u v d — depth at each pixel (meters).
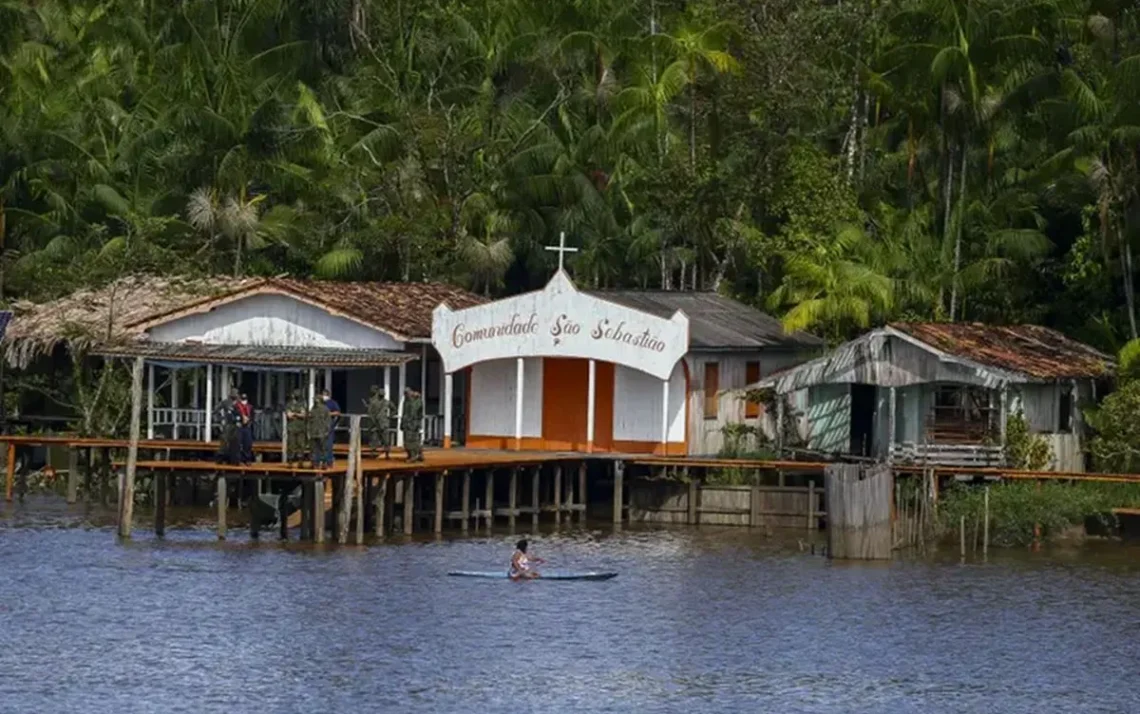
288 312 117.50
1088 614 85.62
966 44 124.50
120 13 163.50
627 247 142.00
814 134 140.38
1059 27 128.75
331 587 87.94
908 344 109.12
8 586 87.50
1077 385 112.19
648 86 138.12
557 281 112.12
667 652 77.69
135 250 133.75
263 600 85.19
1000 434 107.06
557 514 109.62
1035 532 102.62
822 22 137.50
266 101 140.00
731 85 135.50
